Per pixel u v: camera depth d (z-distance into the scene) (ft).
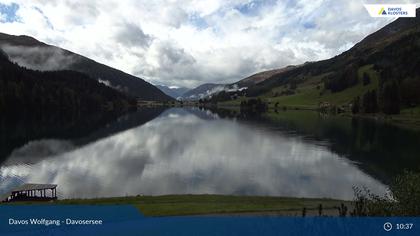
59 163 256.32
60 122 588.91
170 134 453.99
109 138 407.85
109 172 227.61
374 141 364.99
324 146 341.62
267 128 522.88
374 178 211.82
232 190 184.75
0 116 617.62
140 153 304.50
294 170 234.58
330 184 198.59
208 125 587.68
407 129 459.73
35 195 164.66
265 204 123.95
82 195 174.09
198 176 216.95
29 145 343.67
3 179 208.33
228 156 289.12
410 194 79.25
